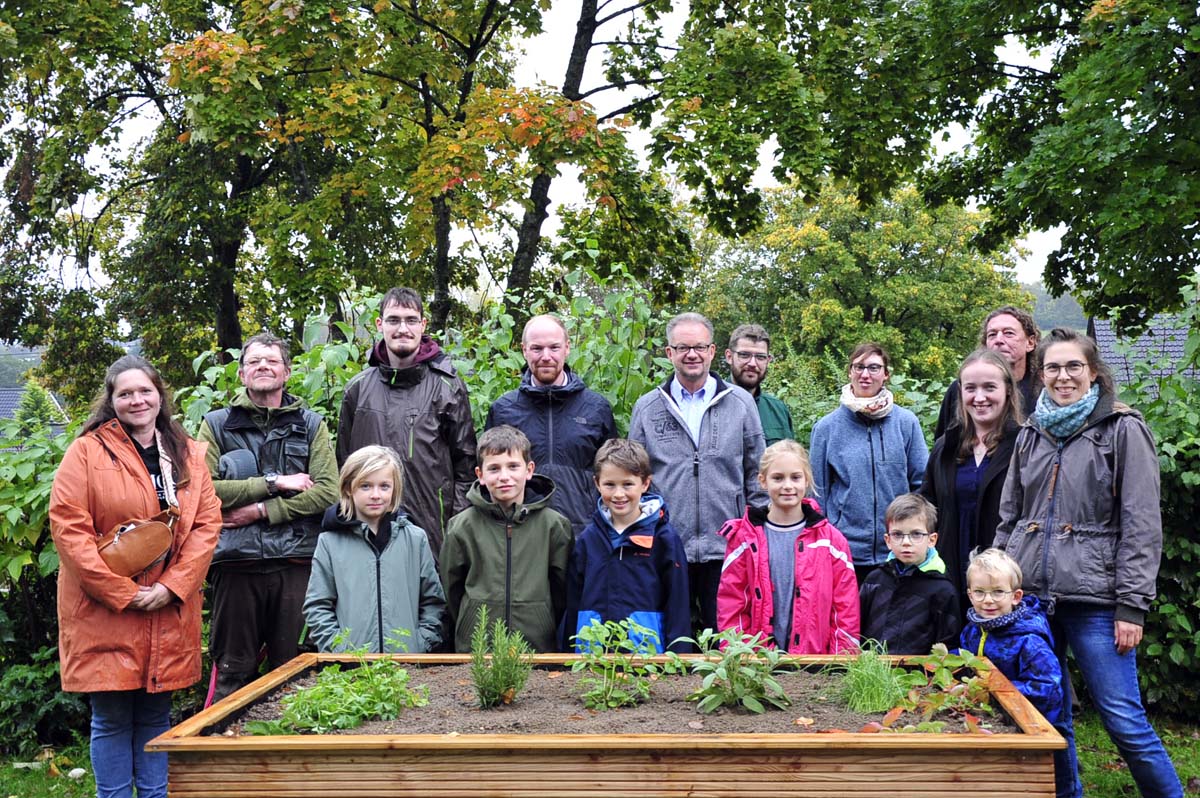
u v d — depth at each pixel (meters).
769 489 3.67
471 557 3.71
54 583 5.36
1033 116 14.91
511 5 15.05
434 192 12.29
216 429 4.23
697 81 13.17
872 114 13.56
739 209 14.17
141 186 20.70
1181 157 10.60
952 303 30.81
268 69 12.40
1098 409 3.42
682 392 4.34
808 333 30.48
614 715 2.64
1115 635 3.29
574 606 3.62
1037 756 2.16
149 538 3.45
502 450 3.68
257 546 4.06
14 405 36.59
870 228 32.28
